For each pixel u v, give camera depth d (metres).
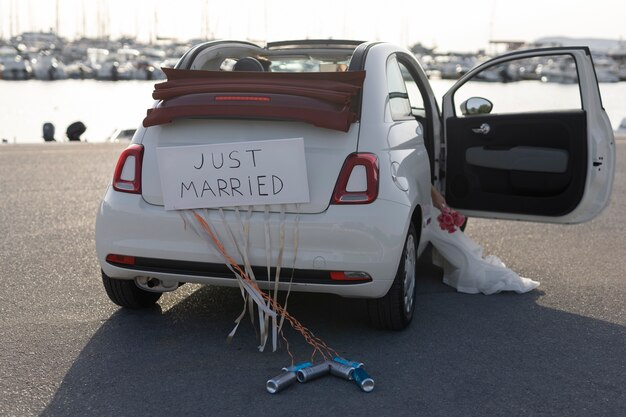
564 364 3.99
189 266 4.00
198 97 4.02
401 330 4.43
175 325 4.45
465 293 5.30
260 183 3.88
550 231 7.70
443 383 3.70
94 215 7.80
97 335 4.26
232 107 3.93
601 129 5.24
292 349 4.11
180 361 3.91
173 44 117.75
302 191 3.86
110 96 60.41
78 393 3.51
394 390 3.61
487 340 4.33
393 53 4.75
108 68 86.19
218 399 3.46
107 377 3.69
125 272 4.13
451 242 5.36
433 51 119.44
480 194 5.61
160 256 4.01
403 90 4.83
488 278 5.30
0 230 6.93
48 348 4.04
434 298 5.16
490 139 5.55
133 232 4.04
